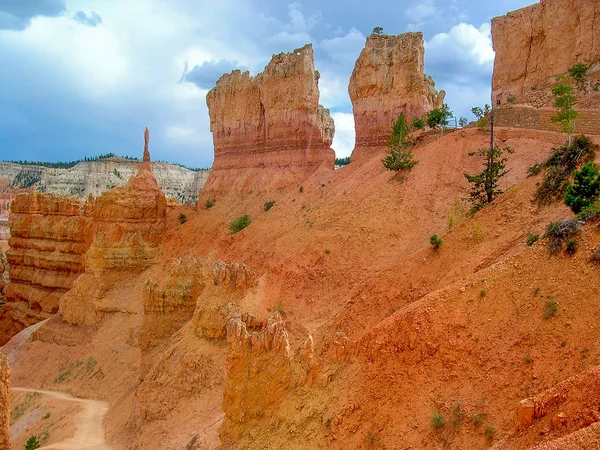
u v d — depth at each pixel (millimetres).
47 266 82750
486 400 19953
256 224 60375
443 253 31203
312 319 39844
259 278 43875
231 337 28344
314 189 61750
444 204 43969
